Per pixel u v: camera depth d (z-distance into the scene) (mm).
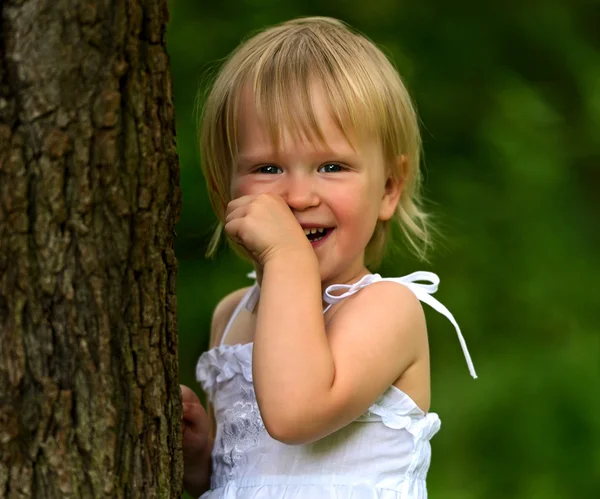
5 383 2459
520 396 8070
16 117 2436
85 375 2527
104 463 2551
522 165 8438
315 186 3262
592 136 8766
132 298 2611
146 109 2598
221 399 3518
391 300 3230
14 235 2449
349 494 3141
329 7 8305
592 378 8125
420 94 8367
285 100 3270
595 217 8820
